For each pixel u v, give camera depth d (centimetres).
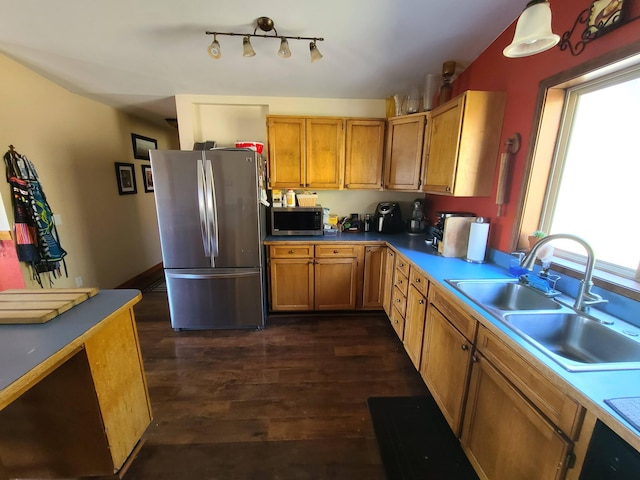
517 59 173
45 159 258
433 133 225
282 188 285
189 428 160
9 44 200
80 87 274
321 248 272
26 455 127
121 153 368
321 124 273
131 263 389
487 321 116
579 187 151
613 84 130
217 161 231
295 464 140
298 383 195
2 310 112
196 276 249
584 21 131
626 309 115
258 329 265
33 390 117
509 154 177
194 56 216
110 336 126
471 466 140
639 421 66
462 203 237
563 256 160
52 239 251
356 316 291
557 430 84
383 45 203
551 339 126
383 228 299
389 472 137
